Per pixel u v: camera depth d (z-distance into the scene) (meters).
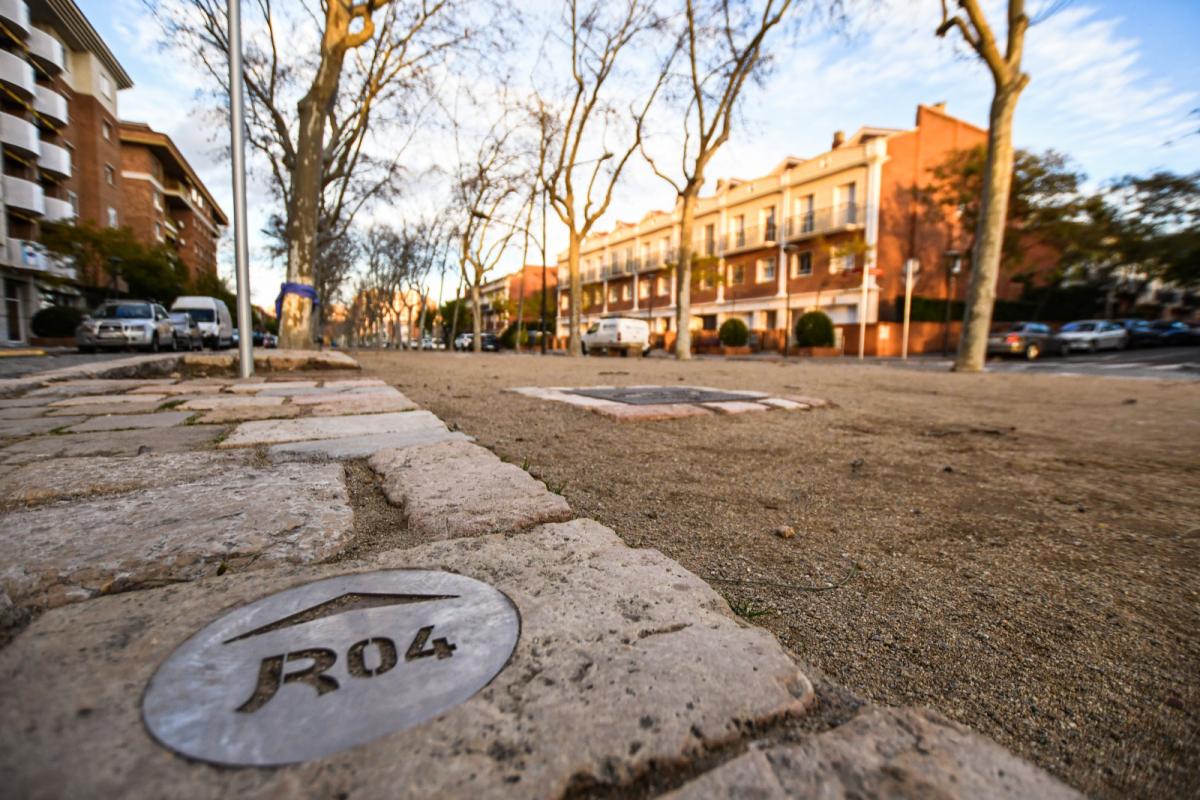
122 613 1.09
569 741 0.80
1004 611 1.48
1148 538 2.01
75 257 20.81
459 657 0.98
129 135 33.19
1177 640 1.35
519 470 2.22
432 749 0.77
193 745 0.76
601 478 2.60
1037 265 29.28
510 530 1.64
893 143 24.62
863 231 24.66
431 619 1.10
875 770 0.78
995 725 1.04
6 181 19.39
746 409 4.67
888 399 6.12
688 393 5.70
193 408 3.87
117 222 28.84
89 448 2.58
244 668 0.93
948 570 1.72
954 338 26.14
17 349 12.46
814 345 24.14
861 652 1.27
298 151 9.45
